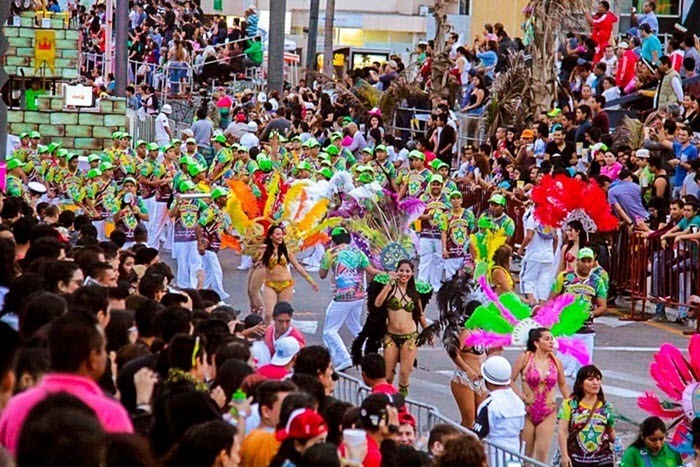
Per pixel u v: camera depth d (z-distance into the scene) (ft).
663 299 101.81
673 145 116.78
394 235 86.79
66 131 172.86
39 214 94.12
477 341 67.87
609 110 141.08
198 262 106.42
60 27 181.68
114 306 54.75
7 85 183.32
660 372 59.11
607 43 152.05
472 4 234.17
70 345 32.99
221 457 31.55
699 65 142.41
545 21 152.05
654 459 57.52
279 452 36.86
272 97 185.47
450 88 170.91
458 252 111.65
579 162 122.31
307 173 127.65
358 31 267.80
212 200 105.19
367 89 177.68
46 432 25.17
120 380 41.57
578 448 60.70
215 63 208.85
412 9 265.75
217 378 43.21
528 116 153.28
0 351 33.94
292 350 55.57
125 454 27.07
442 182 112.47
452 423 51.96
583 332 80.23
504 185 128.57
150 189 129.29
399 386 76.02
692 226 100.63
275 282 88.99
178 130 196.03
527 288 102.22
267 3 271.08
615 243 106.52
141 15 223.92
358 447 36.99
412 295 75.20
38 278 47.39
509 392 61.21
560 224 91.66
